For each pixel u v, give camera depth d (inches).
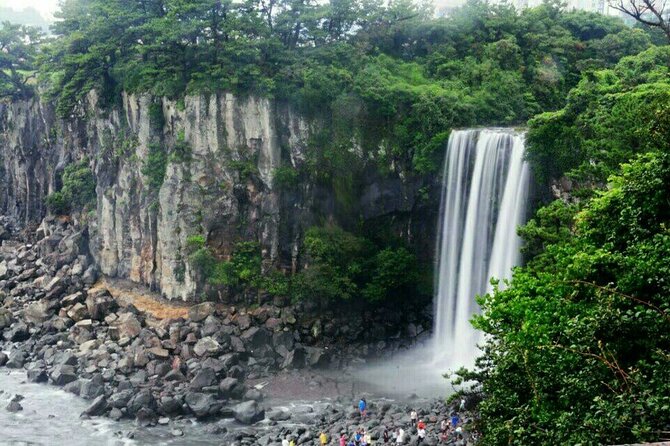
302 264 2807.6
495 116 2908.5
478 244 2564.0
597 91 2320.4
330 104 2775.6
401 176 2790.4
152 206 2886.3
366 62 2997.0
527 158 2349.9
